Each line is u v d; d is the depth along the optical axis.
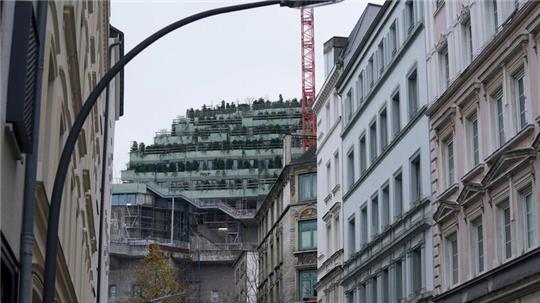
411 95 37.28
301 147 134.88
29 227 10.86
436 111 33.47
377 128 42.06
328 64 54.91
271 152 174.50
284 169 70.75
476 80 29.45
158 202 136.12
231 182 171.88
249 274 93.25
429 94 34.59
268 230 79.19
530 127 25.17
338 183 49.84
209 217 139.12
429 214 34.09
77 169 22.41
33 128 11.36
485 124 28.77
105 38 37.94
